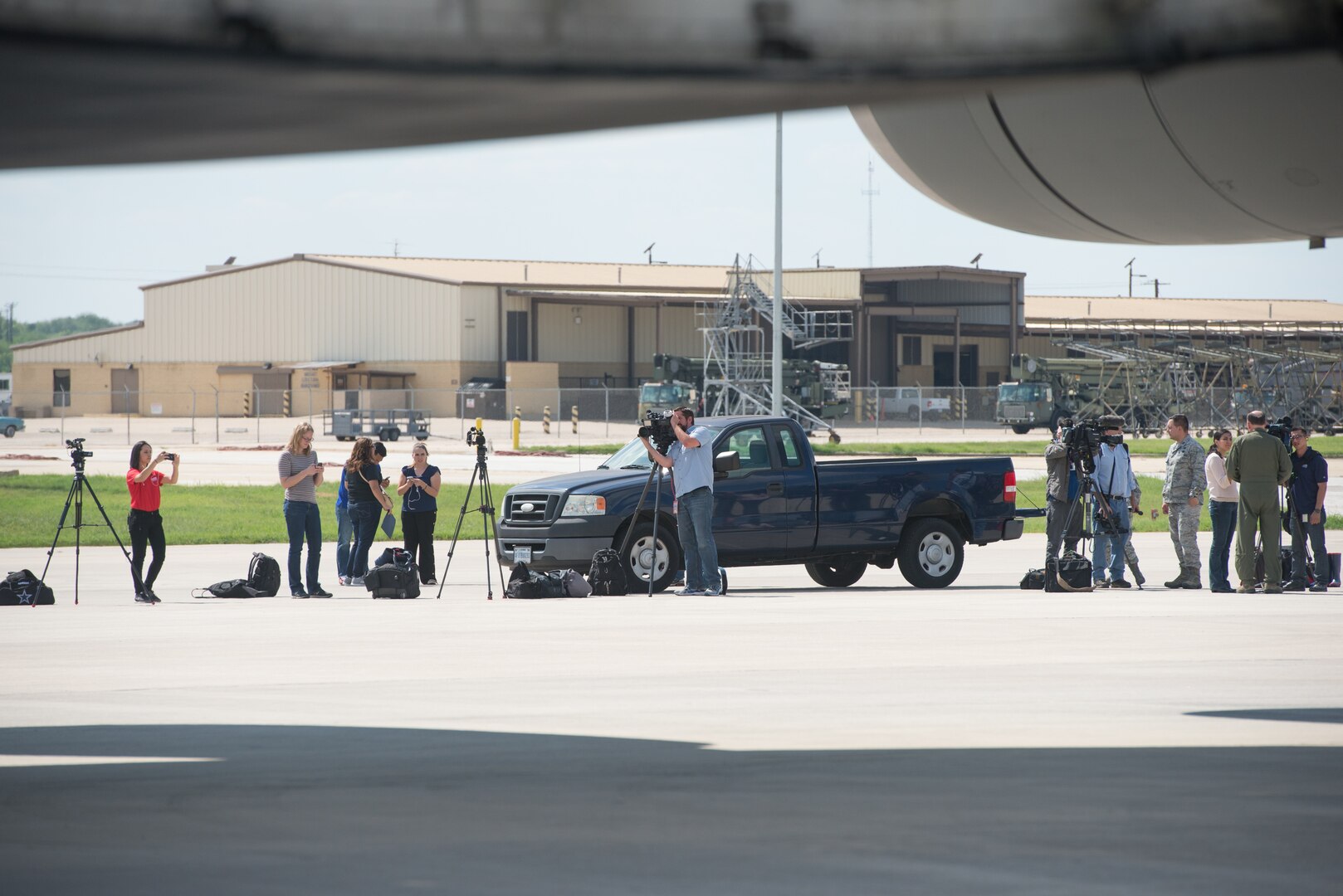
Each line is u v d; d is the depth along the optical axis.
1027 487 96.25
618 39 7.40
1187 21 8.02
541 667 28.91
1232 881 12.79
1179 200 16.56
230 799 16.52
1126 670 28.52
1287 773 17.91
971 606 41.22
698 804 16.14
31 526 71.00
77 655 30.92
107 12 6.35
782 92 7.96
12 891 12.39
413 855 13.77
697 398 199.75
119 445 169.62
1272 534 45.16
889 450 156.50
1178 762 18.73
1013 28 7.95
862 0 7.75
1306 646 32.16
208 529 70.31
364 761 19.02
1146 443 175.62
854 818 15.43
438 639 33.59
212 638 33.88
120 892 12.37
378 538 66.31
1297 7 7.93
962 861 13.48
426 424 187.50
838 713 23.30
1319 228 16.78
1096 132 15.59
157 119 7.80
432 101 7.66
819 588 48.75
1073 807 15.93
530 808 15.97
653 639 33.53
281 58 6.74
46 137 8.14
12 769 18.52
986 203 17.97
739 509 46.12
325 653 31.19
